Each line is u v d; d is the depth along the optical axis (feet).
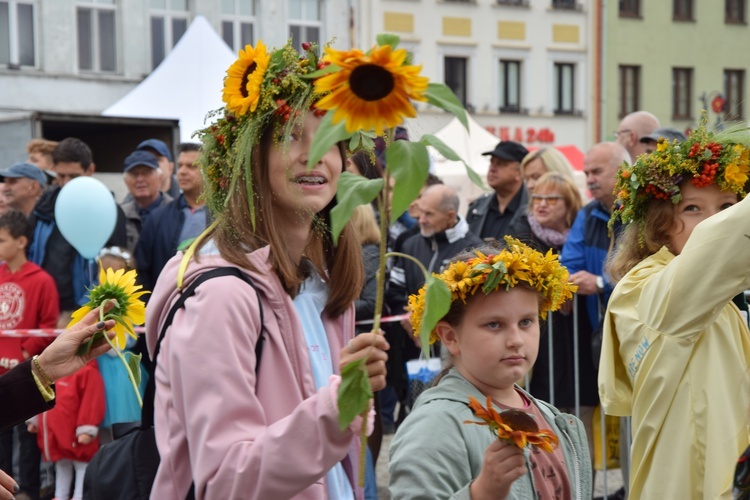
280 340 7.37
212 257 7.48
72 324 9.16
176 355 6.95
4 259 20.80
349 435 6.57
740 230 9.61
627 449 17.12
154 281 21.80
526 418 7.75
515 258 9.22
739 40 112.98
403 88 5.64
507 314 9.23
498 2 99.19
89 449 19.27
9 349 20.27
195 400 6.83
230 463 6.63
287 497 6.57
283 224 7.96
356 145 7.29
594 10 104.94
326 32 85.51
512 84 101.60
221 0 80.89
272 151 7.72
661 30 109.09
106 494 7.77
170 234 21.54
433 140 5.79
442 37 95.55
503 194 22.48
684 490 10.16
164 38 79.30
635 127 23.54
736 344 10.71
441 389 9.34
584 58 104.94
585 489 9.48
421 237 20.20
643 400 10.52
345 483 8.18
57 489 19.49
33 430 19.60
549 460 9.14
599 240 18.01
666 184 11.07
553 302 9.61
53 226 22.04
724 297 9.82
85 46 76.89
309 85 7.57
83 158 25.82
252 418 6.85
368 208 18.94
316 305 8.33
